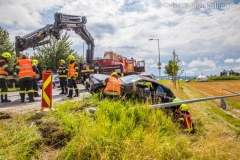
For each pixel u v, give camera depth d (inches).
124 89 303.7
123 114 213.6
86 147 142.9
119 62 732.0
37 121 185.5
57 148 154.7
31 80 332.5
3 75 336.5
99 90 323.9
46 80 228.2
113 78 287.3
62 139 163.8
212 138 190.4
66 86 451.8
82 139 147.1
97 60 692.7
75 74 369.7
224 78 2488.9
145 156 143.4
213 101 592.7
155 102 298.4
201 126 276.4
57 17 607.8
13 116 206.8
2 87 337.7
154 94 313.7
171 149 160.9
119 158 143.3
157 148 153.3
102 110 216.5
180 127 247.0
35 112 223.3
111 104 238.1
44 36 613.3
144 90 311.3
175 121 261.6
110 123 190.4
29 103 320.8
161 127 211.6
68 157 137.7
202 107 459.5
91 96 305.6
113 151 146.9
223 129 245.4
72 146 142.9
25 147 139.8
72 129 173.6
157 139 168.4
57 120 191.2
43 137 161.3
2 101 338.3
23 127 165.3
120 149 149.5
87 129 163.9
